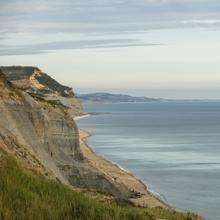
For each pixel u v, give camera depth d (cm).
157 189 7481
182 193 7206
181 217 3291
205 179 8538
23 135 5262
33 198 2356
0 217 2075
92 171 6203
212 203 6550
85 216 2267
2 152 3152
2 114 4956
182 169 9762
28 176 2683
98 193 4553
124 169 9538
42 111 6159
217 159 11444
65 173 5984
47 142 6116
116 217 2378
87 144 15188
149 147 14475
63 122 6994
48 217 2206
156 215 3009
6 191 2327
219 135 19362
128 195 6350
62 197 2481
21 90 6231
